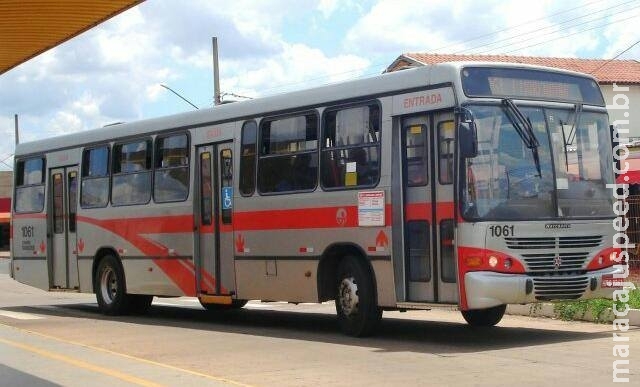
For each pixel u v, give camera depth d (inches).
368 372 378.6
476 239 425.4
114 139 696.4
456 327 544.1
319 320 631.2
